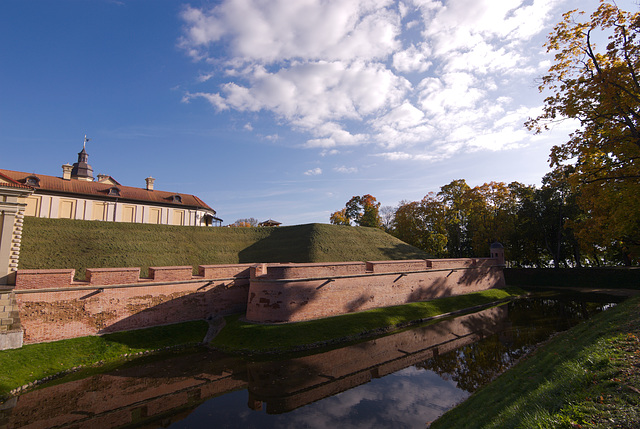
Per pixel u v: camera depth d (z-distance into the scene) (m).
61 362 15.34
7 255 18.72
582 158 17.09
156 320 19.95
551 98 16.81
